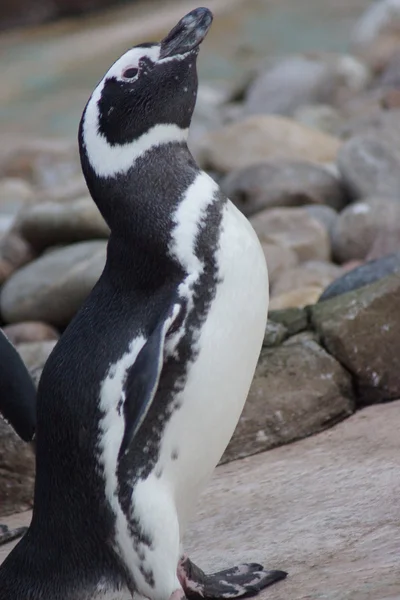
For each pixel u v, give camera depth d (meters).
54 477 10.12
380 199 25.97
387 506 11.32
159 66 10.23
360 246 25.05
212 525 12.29
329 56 47.03
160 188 10.09
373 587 9.16
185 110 10.38
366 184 28.38
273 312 16.20
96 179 10.29
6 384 11.95
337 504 11.81
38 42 62.25
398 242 24.61
